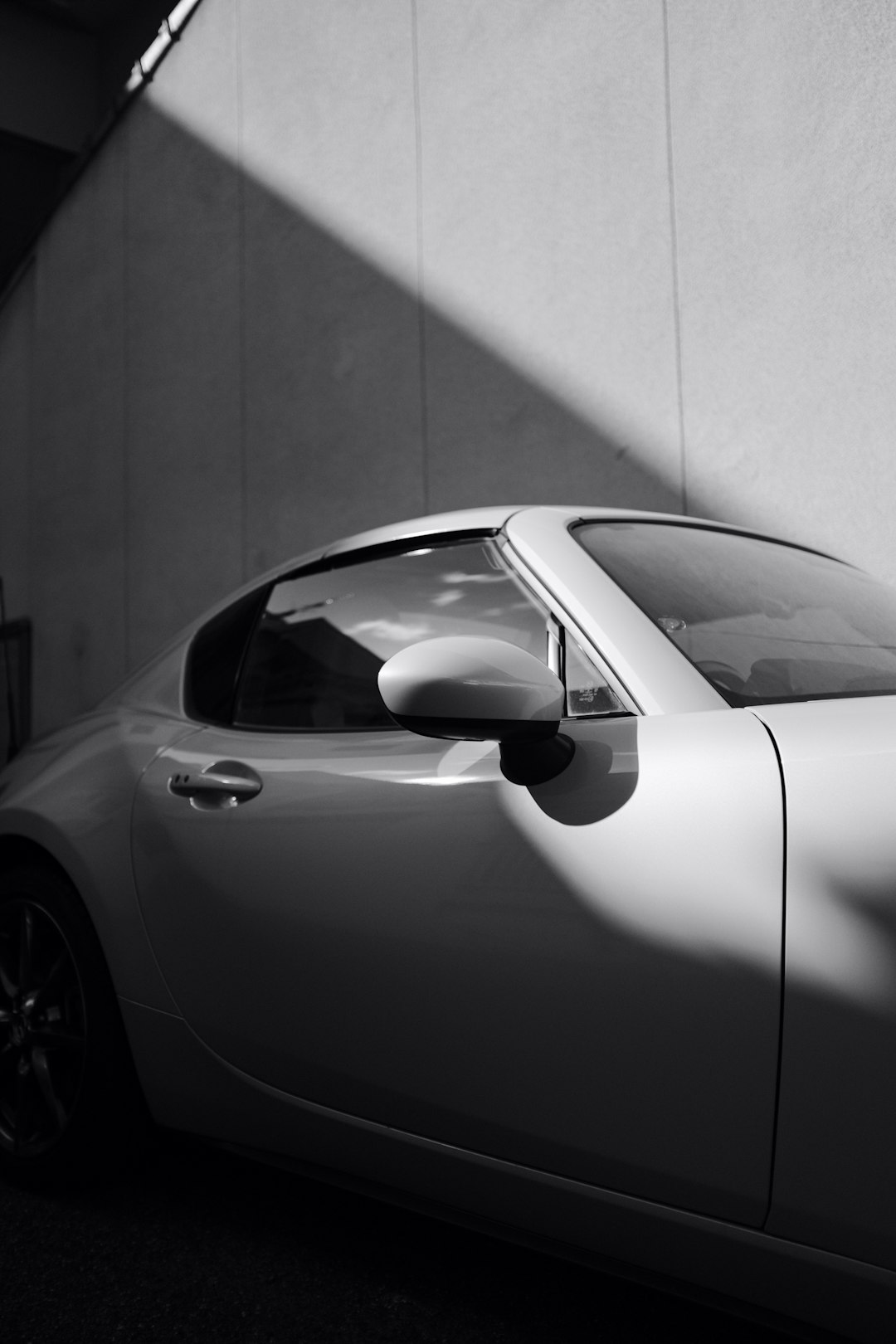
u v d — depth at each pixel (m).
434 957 1.48
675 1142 1.23
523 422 5.19
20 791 2.31
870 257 4.00
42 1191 2.17
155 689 2.37
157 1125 2.08
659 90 4.66
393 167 5.86
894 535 3.93
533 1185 1.40
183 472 7.30
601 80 4.88
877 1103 1.08
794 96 4.22
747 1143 1.17
